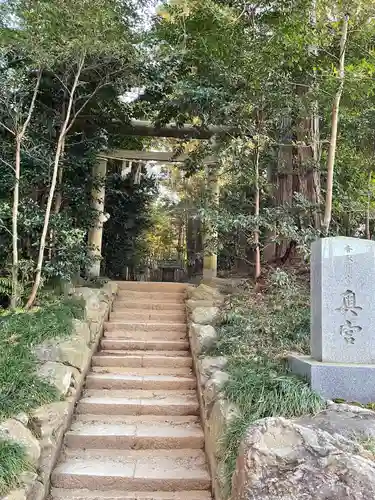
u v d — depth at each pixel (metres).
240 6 6.12
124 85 6.92
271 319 4.77
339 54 5.69
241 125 6.52
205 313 5.51
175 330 6.09
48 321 4.73
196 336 4.98
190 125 8.78
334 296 3.63
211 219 6.21
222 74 6.39
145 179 12.06
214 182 8.20
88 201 8.06
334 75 5.56
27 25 5.46
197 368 4.60
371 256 3.70
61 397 3.75
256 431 2.29
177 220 18.47
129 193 11.83
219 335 4.80
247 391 3.24
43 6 5.36
